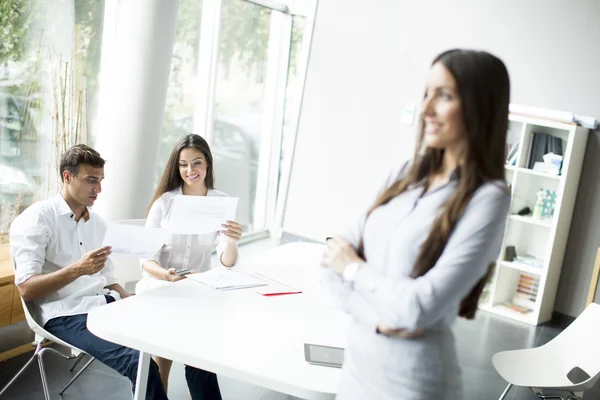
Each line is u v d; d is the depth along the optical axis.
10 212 4.13
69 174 2.81
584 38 5.37
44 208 2.80
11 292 3.27
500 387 3.92
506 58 5.75
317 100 6.88
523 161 5.42
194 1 5.48
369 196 6.68
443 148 1.43
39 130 4.21
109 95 4.39
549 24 5.52
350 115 6.71
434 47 6.16
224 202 2.99
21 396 3.08
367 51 6.54
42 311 2.73
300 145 7.04
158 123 4.46
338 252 1.53
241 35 6.20
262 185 7.08
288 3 6.73
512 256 5.52
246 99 6.50
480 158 1.37
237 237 3.17
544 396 2.92
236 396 3.41
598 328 2.94
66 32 4.26
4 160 4.04
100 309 2.31
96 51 4.52
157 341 2.07
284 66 6.94
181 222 2.92
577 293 5.50
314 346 2.13
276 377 1.89
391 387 1.41
